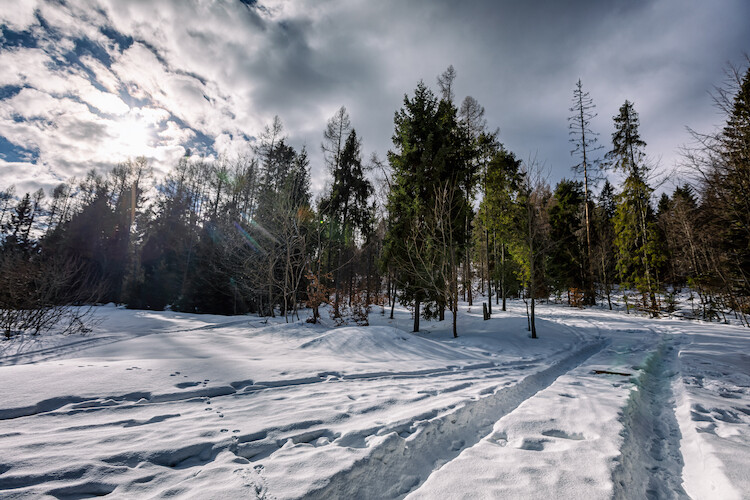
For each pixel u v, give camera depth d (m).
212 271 24.70
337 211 21.80
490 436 3.81
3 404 3.81
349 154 22.42
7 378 4.71
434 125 15.90
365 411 4.30
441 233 14.86
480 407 4.96
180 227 31.67
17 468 2.47
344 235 22.94
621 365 8.19
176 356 7.95
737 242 13.30
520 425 3.95
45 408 3.94
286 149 28.72
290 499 2.26
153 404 4.27
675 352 10.25
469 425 4.36
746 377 6.73
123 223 35.44
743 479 2.63
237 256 22.41
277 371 6.28
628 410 4.59
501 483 2.59
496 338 12.67
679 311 22.58
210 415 3.93
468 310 21.91
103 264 32.91
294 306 17.78
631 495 2.68
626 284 23.67
